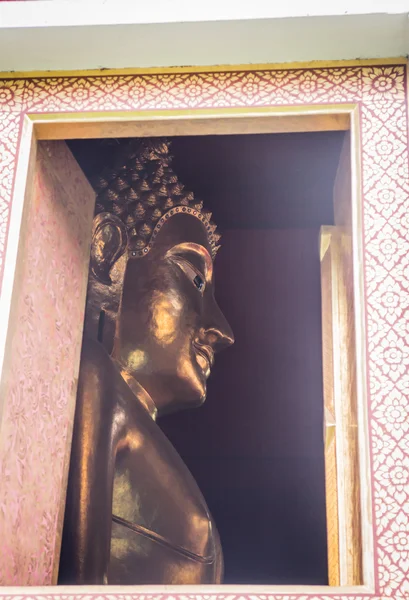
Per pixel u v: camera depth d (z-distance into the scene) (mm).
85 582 3393
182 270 4457
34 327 3270
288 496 5008
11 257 2971
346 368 3770
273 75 3131
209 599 2486
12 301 2945
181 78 3148
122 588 2527
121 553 3674
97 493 3539
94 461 3592
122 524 3703
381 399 2707
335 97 3082
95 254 4301
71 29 3057
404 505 2588
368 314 2807
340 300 4012
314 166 4957
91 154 4676
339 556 3627
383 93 3084
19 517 3064
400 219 2916
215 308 4613
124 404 3834
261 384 5215
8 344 2924
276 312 5344
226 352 5281
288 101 3084
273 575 4852
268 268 5402
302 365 5246
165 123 3133
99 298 4254
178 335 4320
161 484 3783
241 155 4930
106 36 3078
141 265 4379
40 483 3270
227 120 3115
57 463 3449
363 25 3010
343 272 3930
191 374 4320
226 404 5195
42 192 3383
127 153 4629
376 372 2738
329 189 5113
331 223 5379
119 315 4270
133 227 4430
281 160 4926
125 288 4324
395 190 2957
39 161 3340
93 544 3457
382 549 2541
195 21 3006
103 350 4008
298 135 4684
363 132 3037
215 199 5262
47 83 3188
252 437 5121
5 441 2963
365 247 2887
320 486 5008
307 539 4914
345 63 3131
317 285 5363
